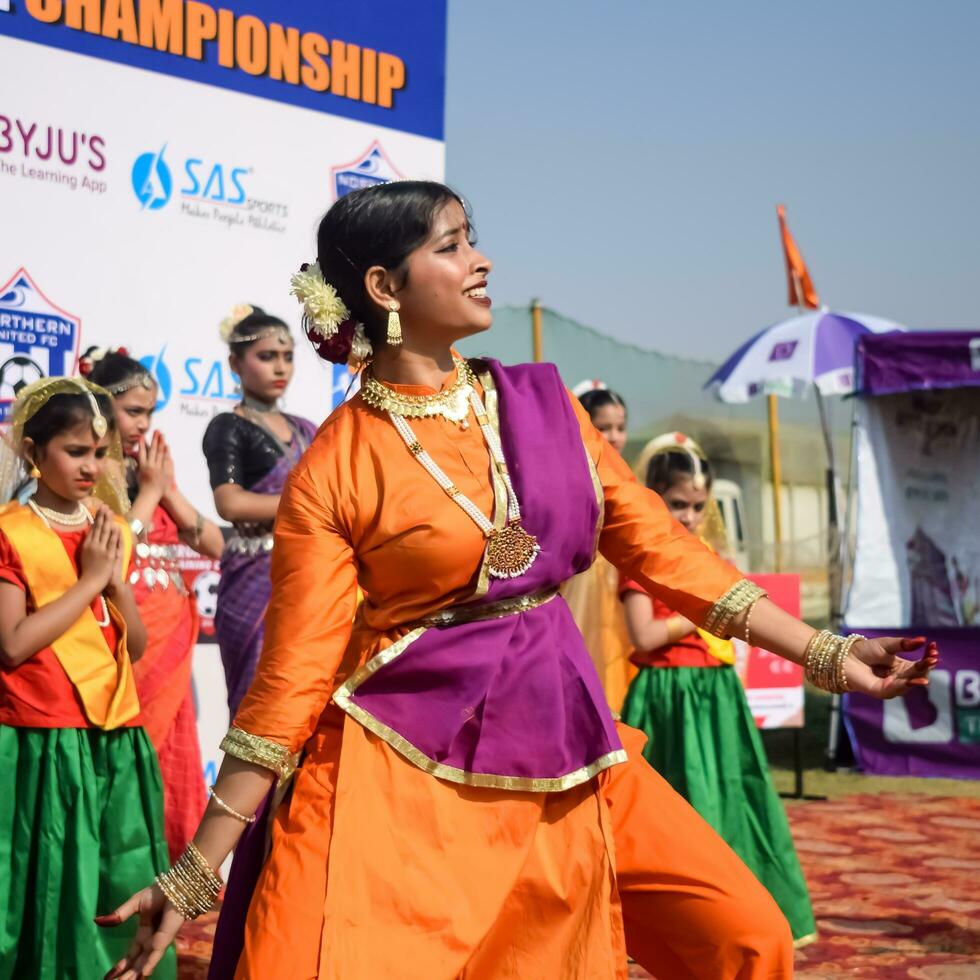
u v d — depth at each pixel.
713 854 2.33
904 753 8.11
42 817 3.54
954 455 8.42
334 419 2.35
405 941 2.11
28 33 4.49
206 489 4.96
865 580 8.36
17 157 4.46
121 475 4.12
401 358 2.34
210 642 5.09
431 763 2.20
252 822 2.29
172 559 4.84
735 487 11.42
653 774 2.44
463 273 2.31
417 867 2.15
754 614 2.33
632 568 2.43
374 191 2.33
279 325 5.10
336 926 2.08
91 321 4.66
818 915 4.88
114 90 4.72
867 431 8.41
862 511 8.38
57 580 3.63
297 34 5.29
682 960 2.35
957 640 8.09
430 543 2.22
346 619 2.22
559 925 2.24
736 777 4.52
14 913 3.51
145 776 3.75
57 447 3.65
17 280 4.47
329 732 2.27
